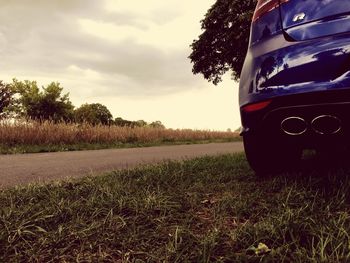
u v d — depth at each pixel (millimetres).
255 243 1478
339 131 2104
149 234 1640
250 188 2469
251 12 15875
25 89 43219
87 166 4648
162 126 22516
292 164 3131
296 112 2162
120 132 15609
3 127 10703
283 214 1698
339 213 1762
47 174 3877
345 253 1312
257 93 2338
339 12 2061
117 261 1397
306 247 1415
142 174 3213
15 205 2119
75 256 1440
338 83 1970
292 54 2170
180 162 4039
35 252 1460
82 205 2082
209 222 1831
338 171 2768
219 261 1320
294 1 2248
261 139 2564
